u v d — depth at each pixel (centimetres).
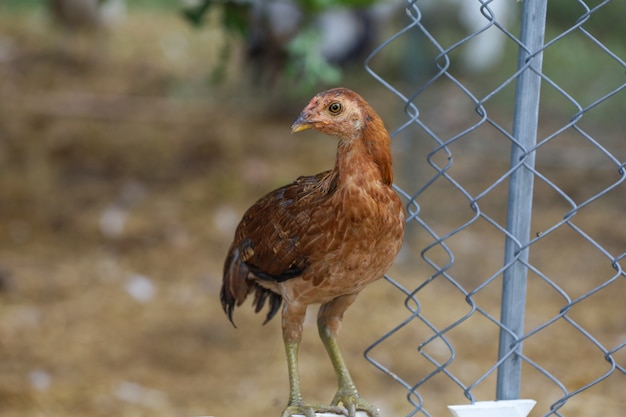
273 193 491
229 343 895
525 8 432
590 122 1427
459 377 834
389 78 1619
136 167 1328
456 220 1164
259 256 480
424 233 1128
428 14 1512
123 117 1505
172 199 1229
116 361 851
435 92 1519
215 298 984
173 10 2102
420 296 995
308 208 451
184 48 1859
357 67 1619
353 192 433
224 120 1504
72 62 1750
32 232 1122
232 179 1291
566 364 852
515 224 449
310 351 882
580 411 768
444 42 1547
